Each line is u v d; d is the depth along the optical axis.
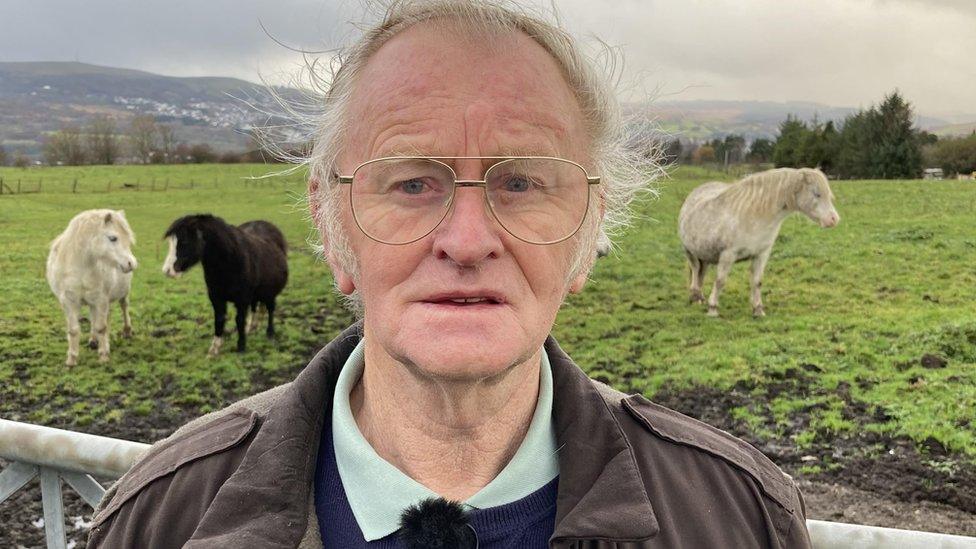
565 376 1.20
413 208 1.01
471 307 0.98
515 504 1.09
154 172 40.88
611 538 1.01
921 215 16.89
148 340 9.65
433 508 1.00
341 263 1.14
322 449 1.20
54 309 11.41
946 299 10.46
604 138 1.19
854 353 8.04
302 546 1.09
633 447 1.18
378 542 1.07
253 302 9.38
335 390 1.23
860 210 18.06
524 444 1.12
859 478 5.21
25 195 29.61
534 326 1.02
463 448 1.13
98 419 6.92
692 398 7.09
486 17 1.03
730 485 1.18
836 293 11.18
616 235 1.42
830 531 1.38
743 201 9.82
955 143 32.69
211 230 8.47
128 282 9.30
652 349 8.89
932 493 4.93
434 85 1.01
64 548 1.82
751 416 6.50
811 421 6.23
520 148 1.01
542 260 1.02
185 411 7.15
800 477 5.29
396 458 1.16
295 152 1.33
